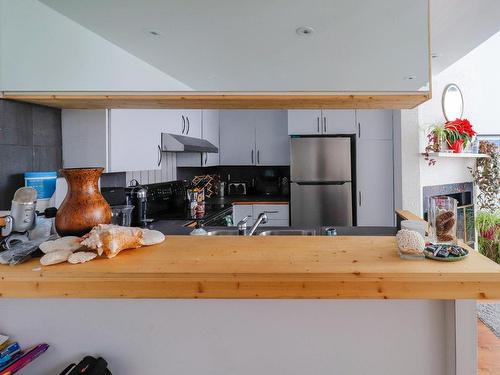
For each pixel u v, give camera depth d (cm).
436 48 253
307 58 123
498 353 214
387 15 119
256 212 386
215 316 95
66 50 129
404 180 338
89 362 89
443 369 92
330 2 119
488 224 386
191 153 367
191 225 262
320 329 94
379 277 70
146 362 96
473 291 68
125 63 130
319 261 76
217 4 121
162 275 71
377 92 119
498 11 195
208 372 96
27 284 71
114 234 79
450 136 338
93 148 182
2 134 129
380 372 94
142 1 122
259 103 131
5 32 123
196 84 124
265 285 71
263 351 95
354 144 367
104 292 71
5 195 131
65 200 89
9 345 93
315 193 363
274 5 120
